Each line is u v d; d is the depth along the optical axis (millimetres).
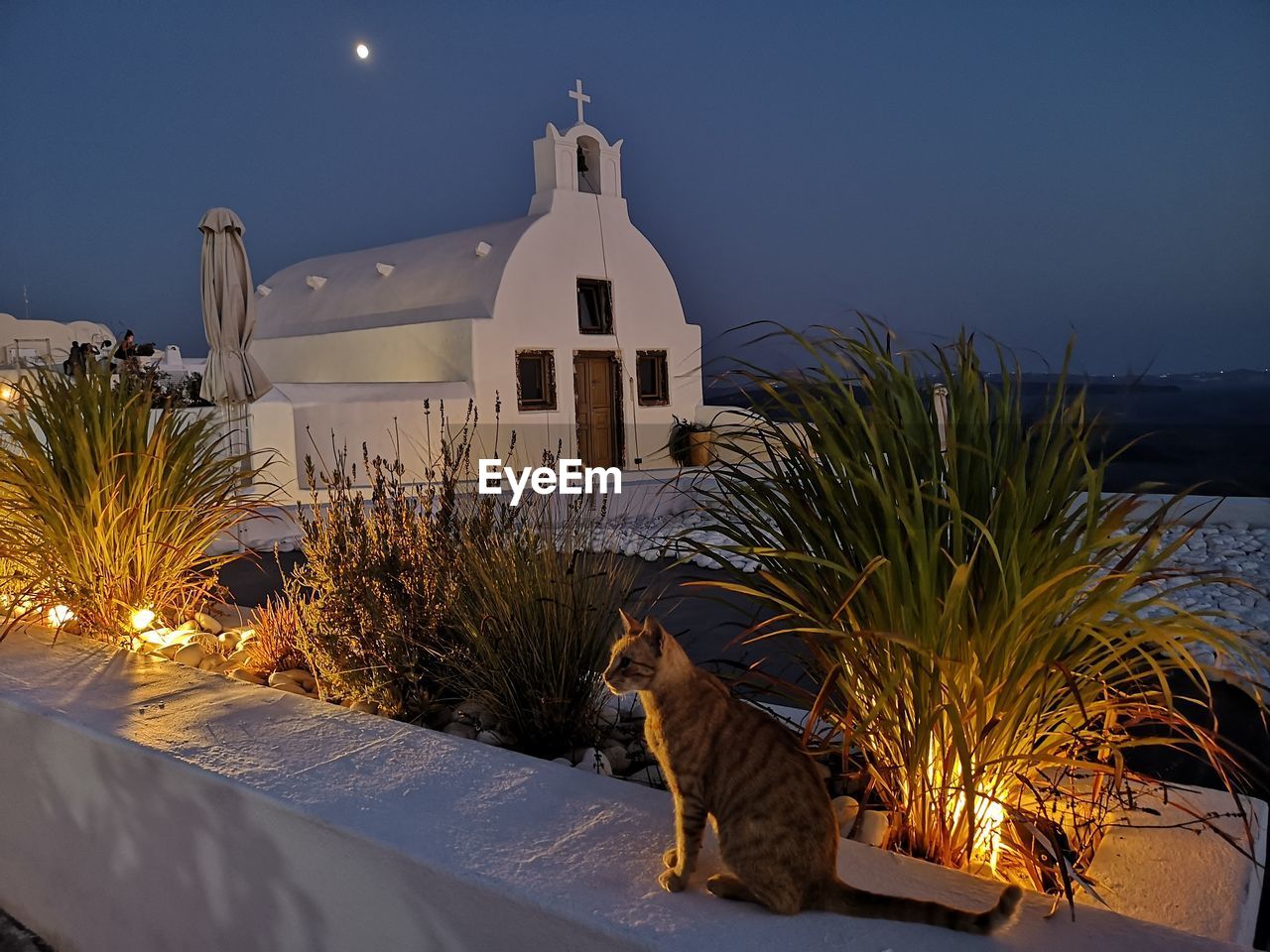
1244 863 2656
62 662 4262
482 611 3971
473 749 3125
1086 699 2545
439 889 2334
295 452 13664
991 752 2482
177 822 3043
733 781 2121
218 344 12844
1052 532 2354
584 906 2121
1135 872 2607
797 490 2627
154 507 5203
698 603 7703
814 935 2008
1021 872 2557
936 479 2398
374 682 4078
